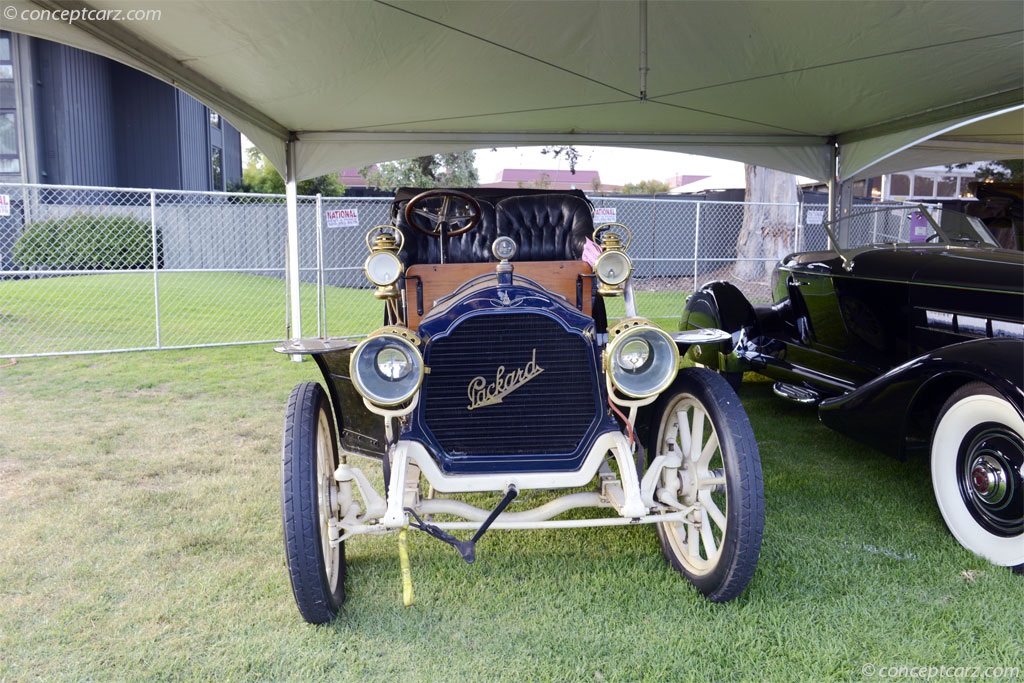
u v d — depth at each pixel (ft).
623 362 6.84
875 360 13.09
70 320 29.04
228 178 73.67
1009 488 8.31
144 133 57.16
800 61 14.28
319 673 6.66
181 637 7.22
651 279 46.32
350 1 11.21
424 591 8.16
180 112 57.82
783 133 20.92
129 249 44.83
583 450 7.41
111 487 11.34
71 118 51.29
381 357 6.68
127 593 8.07
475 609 7.77
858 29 12.58
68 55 50.88
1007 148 25.11
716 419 7.56
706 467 8.09
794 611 7.60
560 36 13.19
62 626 7.39
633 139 20.97
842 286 13.50
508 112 18.22
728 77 15.48
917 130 18.13
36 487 11.30
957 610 7.57
